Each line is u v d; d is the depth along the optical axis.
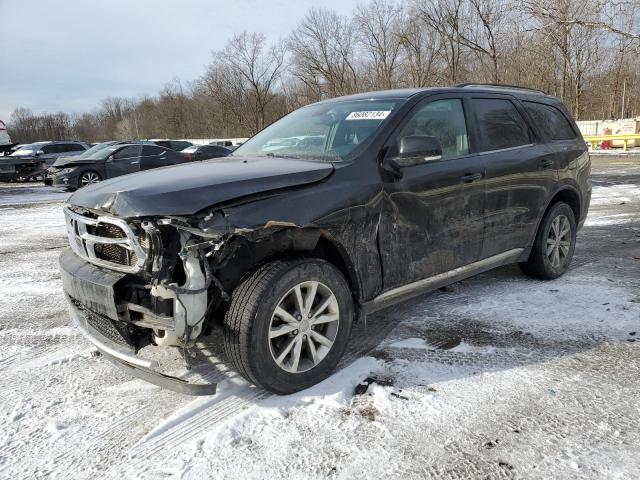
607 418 2.74
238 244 2.79
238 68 56.72
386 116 3.64
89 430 2.78
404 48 41.78
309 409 2.88
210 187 2.78
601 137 26.23
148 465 2.48
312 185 3.06
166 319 2.69
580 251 6.21
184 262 2.69
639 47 15.99
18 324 4.38
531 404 2.88
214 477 2.37
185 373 3.32
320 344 3.15
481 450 2.50
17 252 7.30
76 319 3.17
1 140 28.02
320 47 46.69
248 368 2.84
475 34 36.78
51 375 3.42
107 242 2.81
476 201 3.96
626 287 4.74
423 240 3.61
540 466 2.38
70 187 15.12
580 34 23.59
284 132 4.18
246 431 2.70
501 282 5.02
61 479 2.41
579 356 3.44
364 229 3.24
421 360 3.43
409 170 3.52
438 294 4.72
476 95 4.30
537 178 4.55
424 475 2.35
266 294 2.80
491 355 3.49
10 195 15.98
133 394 3.15
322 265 3.05
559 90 34.78
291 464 2.44
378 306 3.44
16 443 2.69
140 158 15.70
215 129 63.47
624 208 9.29
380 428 2.70
